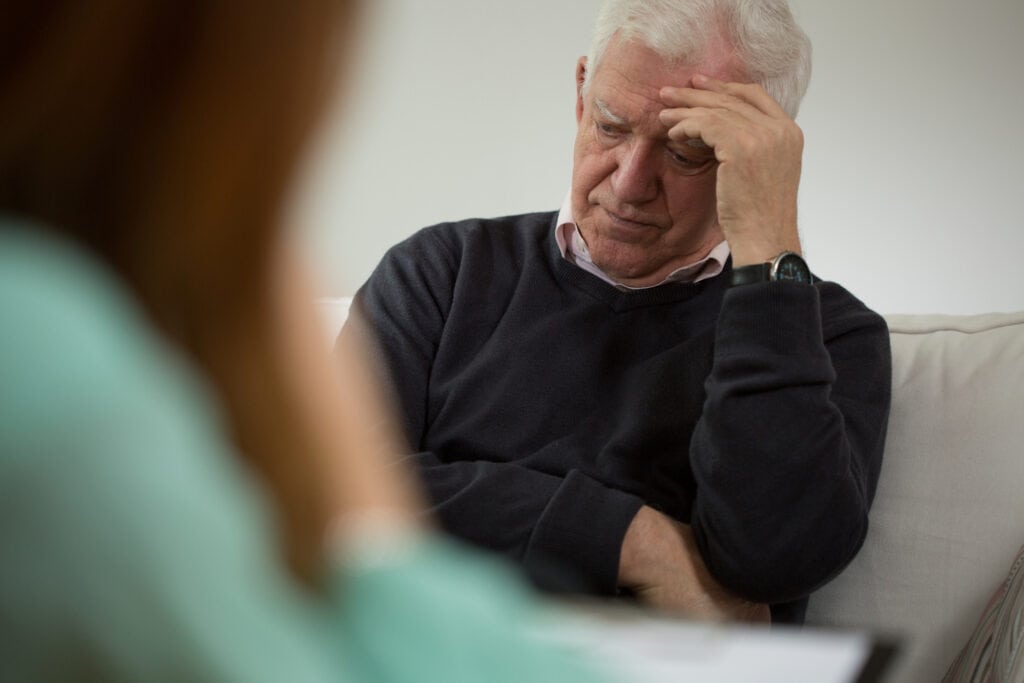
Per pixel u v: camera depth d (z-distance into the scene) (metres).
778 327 1.87
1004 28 4.37
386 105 4.29
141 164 0.43
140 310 0.42
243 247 0.44
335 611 0.45
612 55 2.06
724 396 1.86
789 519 1.84
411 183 4.35
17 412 0.36
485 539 1.92
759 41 2.06
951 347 2.12
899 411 2.09
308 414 0.46
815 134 4.50
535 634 0.51
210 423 0.41
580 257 2.19
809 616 2.04
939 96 4.43
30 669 0.36
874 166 4.49
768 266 1.92
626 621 1.09
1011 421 2.00
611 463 2.04
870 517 2.04
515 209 4.41
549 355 2.12
